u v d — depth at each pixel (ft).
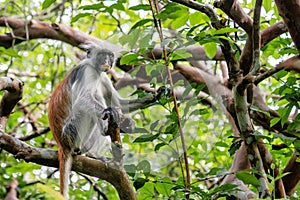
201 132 26.86
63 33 38.29
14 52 26.61
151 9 20.61
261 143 22.24
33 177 34.78
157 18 20.22
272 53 26.30
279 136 21.22
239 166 24.35
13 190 31.73
